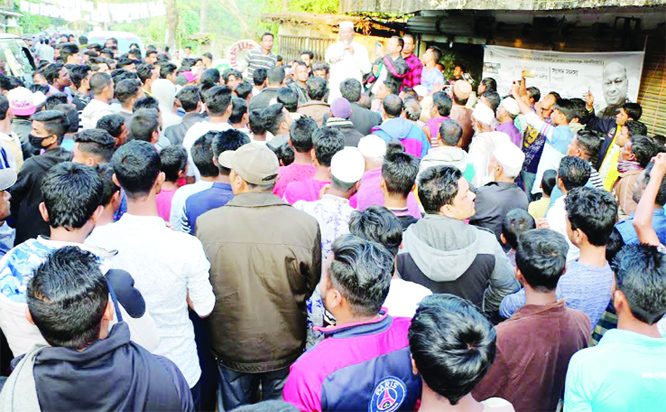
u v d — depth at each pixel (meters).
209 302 2.50
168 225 2.60
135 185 2.41
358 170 3.04
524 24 8.47
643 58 6.70
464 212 2.67
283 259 2.64
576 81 7.59
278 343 2.74
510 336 2.15
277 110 4.53
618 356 1.84
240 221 2.67
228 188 3.29
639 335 1.85
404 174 3.00
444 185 2.65
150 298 2.33
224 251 2.64
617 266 1.94
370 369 1.83
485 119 5.08
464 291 2.65
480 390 2.17
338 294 1.92
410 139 5.08
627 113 5.52
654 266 1.86
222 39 28.67
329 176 3.53
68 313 1.51
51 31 24.92
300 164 3.90
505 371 2.15
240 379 2.83
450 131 4.30
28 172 3.58
